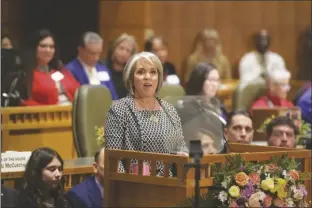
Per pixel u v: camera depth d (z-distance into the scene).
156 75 12.76
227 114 17.47
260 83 24.52
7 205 12.67
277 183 12.38
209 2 40.06
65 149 18.27
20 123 17.44
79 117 17.64
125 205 12.20
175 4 38.66
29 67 19.62
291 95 38.22
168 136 12.62
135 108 12.65
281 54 41.62
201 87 19.91
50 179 13.79
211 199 12.02
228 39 40.81
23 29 25.48
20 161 15.02
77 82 20.42
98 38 21.05
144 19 35.91
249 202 12.11
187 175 11.66
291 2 41.75
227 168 12.22
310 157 13.41
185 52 39.09
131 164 12.27
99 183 14.36
